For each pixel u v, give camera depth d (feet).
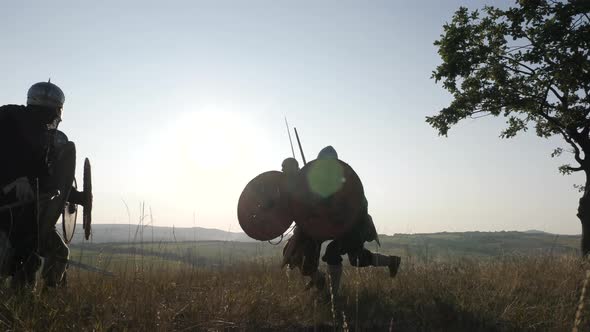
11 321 12.35
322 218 18.44
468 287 20.27
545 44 55.83
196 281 19.63
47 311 13.08
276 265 23.35
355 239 18.69
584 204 51.06
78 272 17.51
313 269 18.78
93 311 13.51
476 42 64.08
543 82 58.39
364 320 15.15
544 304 17.29
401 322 15.08
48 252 15.43
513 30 60.13
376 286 20.20
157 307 13.89
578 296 18.02
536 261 26.18
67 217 16.65
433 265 24.43
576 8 52.47
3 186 14.48
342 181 18.63
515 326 14.90
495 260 26.20
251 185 20.68
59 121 15.94
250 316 14.96
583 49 53.57
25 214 14.48
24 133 14.78
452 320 15.42
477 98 62.34
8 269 14.60
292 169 20.08
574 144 59.16
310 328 14.24
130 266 16.90
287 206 20.21
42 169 15.02
